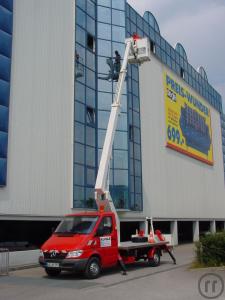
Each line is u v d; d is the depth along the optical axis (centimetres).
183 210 3672
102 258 1401
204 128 4616
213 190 4669
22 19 2050
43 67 2147
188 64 4338
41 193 2033
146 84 3238
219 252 1584
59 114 2217
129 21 3109
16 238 2480
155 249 1734
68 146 2261
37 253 1791
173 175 3550
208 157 4625
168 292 1087
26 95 2009
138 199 2867
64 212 2170
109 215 1491
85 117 2453
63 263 1316
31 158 1994
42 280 1325
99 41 2712
